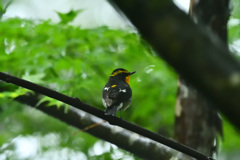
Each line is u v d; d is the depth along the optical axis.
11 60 10.91
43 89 6.64
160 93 13.02
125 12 2.13
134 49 11.83
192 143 9.30
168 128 13.84
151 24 2.06
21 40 11.41
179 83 9.72
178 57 2.00
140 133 6.98
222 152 16.20
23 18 11.25
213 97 1.92
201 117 9.33
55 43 11.38
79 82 10.67
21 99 10.02
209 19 8.70
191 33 1.99
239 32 12.73
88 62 11.70
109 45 11.97
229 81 1.87
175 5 2.07
